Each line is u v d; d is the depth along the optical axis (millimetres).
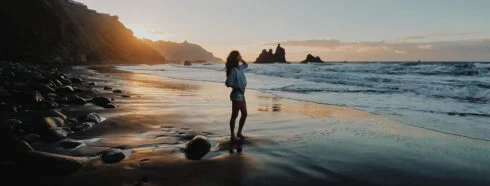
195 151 4895
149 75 31531
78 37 77375
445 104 10523
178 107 9797
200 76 30688
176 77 28578
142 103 10648
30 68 29422
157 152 4875
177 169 4121
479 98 11453
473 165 4566
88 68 46312
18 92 9273
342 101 11805
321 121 7898
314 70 29672
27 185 3475
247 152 5020
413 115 8750
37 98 9188
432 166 4492
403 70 24875
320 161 4617
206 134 6219
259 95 14234
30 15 56688
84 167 4105
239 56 5891
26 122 5938
